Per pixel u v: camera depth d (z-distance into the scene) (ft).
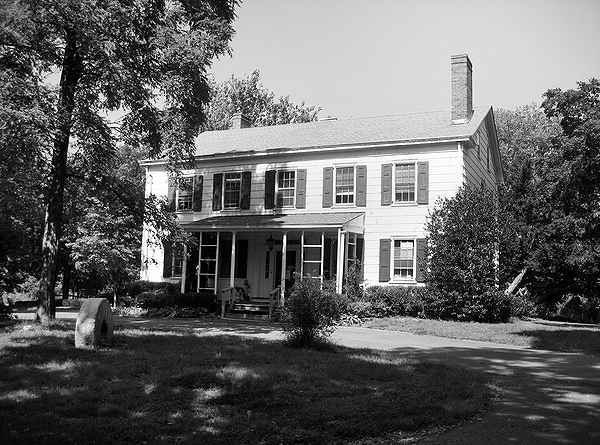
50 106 45.29
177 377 27.27
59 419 20.27
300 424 20.74
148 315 81.00
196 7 55.88
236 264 89.45
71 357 31.83
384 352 39.88
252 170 88.53
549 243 77.97
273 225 76.69
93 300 36.52
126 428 19.60
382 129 84.94
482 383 29.30
